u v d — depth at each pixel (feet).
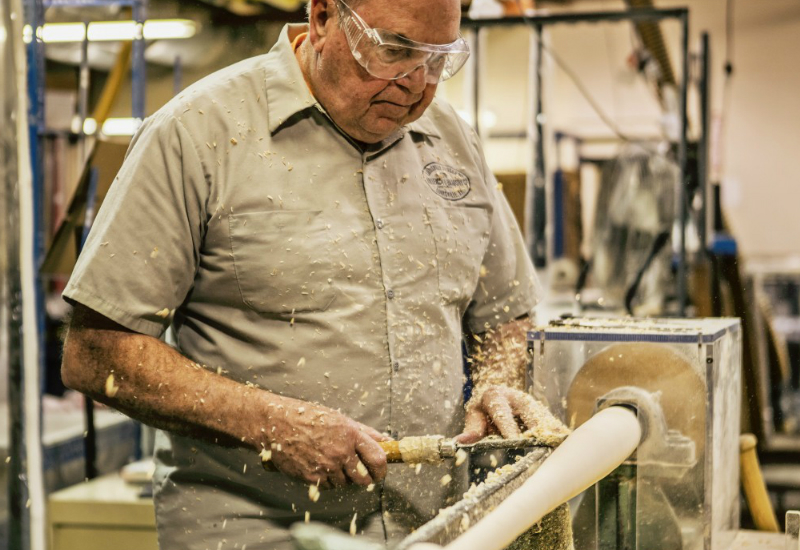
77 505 6.90
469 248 4.69
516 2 9.78
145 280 4.00
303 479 3.88
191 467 4.33
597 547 3.91
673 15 8.33
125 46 7.95
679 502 3.85
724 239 11.35
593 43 19.89
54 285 11.17
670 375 3.89
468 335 5.19
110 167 6.96
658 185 11.64
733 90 19.57
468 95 11.65
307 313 4.19
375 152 4.42
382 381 4.28
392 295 4.32
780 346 14.15
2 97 6.55
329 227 4.24
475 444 3.85
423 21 3.76
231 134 4.19
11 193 6.53
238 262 4.16
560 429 3.90
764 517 5.16
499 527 2.91
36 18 7.30
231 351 4.24
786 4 19.08
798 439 12.84
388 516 4.36
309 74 4.40
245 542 4.24
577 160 15.10
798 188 19.30
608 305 11.49
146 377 3.95
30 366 6.53
